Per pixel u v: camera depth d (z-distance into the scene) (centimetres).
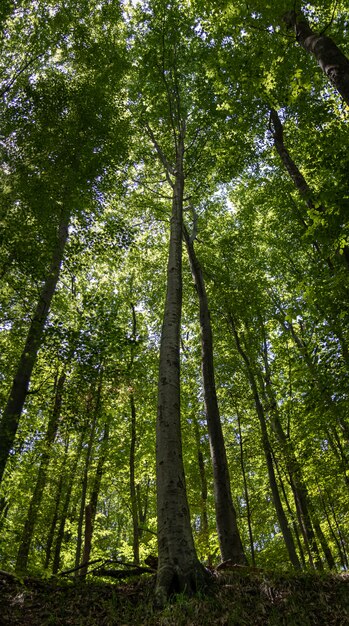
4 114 1030
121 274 1853
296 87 768
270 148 1476
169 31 1336
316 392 962
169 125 1432
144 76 1359
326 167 764
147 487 1620
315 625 383
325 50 646
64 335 803
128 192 1594
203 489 1598
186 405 1731
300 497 1483
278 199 1523
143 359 1575
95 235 1130
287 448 1280
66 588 499
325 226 696
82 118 1109
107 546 1716
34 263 802
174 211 944
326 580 509
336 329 913
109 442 1345
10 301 859
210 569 577
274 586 481
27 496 1235
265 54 736
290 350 1445
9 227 786
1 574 514
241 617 399
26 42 1208
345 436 1195
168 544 484
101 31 1367
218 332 1694
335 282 776
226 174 1467
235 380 1537
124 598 461
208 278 1599
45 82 1142
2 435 781
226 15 727
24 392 870
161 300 1878
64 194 992
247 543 1967
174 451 559
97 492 1348
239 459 1555
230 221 1914
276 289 1838
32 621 400
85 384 838
